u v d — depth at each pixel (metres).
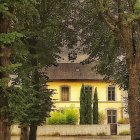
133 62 25.83
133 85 25.77
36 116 30.42
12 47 20.64
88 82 78.44
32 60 31.17
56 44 35.09
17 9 20.81
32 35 28.89
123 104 78.00
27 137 32.47
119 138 52.53
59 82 78.00
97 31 36.03
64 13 34.38
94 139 50.72
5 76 19.16
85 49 38.31
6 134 19.86
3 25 19.80
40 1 30.39
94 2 25.34
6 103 19.38
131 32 25.97
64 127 58.12
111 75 37.75
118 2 25.62
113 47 34.56
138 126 25.39
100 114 75.38
